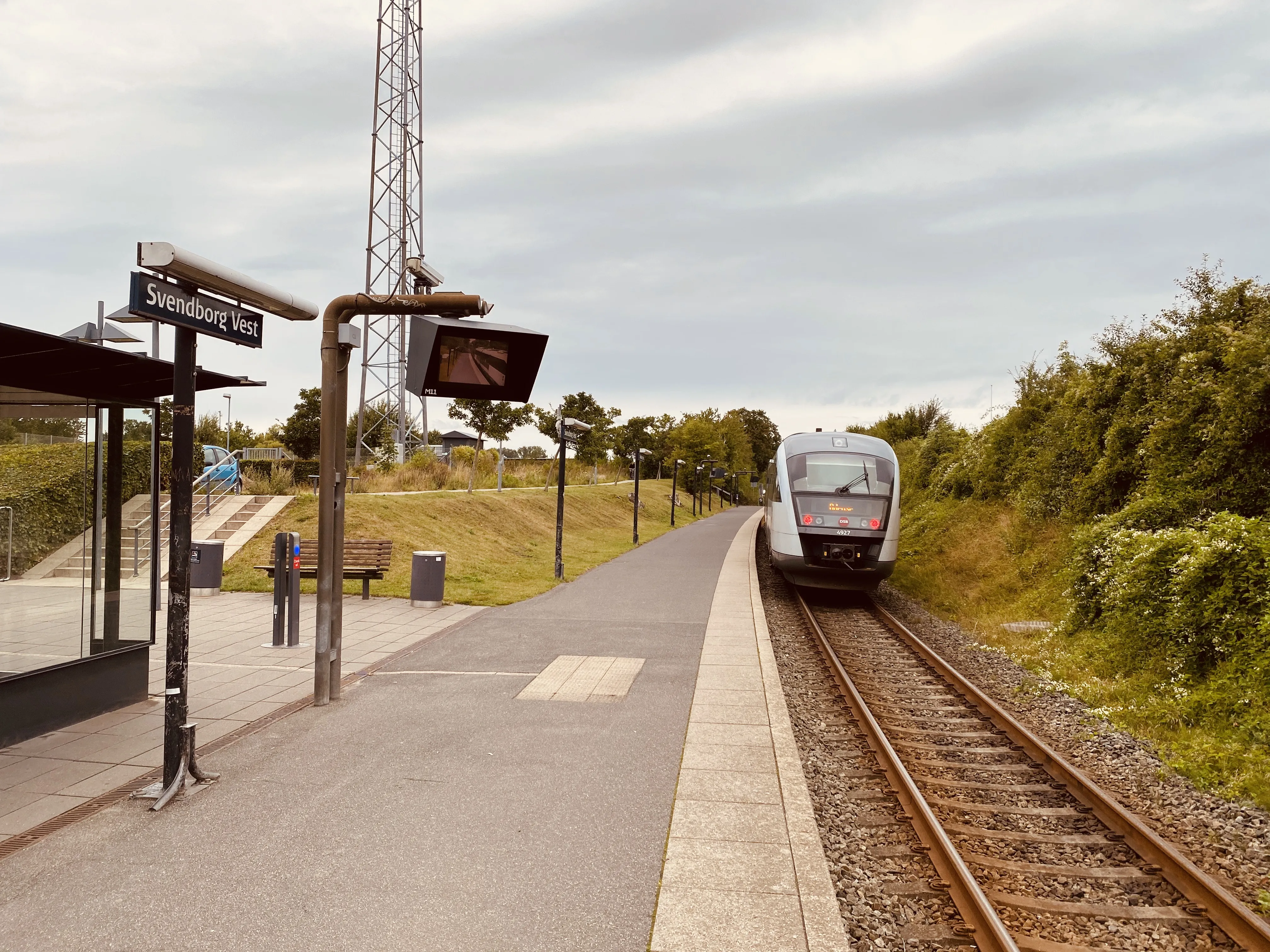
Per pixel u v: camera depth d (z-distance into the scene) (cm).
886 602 1786
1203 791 657
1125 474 1568
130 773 611
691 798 563
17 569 700
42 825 516
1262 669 815
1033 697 958
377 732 710
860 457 1697
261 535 1822
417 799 561
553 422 4034
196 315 575
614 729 721
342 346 796
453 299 783
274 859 470
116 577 787
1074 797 637
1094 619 1226
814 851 482
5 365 681
